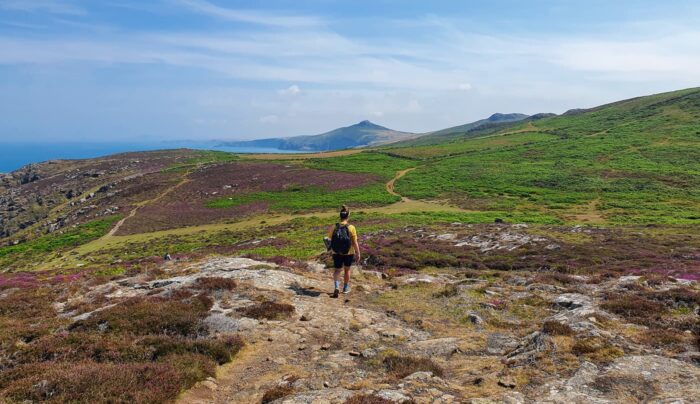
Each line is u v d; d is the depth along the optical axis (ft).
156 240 209.56
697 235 117.80
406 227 150.10
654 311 37.83
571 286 53.16
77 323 36.83
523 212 218.59
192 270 63.57
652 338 30.91
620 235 119.55
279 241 151.84
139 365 26.71
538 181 292.61
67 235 234.58
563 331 32.42
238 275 55.36
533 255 92.84
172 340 32.19
